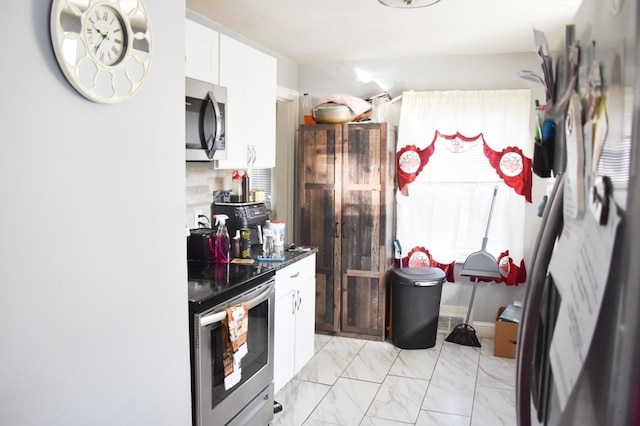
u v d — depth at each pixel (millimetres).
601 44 542
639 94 417
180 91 1830
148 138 1686
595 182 532
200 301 2119
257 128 3330
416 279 3953
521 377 781
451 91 4262
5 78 1207
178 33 1812
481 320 4398
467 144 4250
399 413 3002
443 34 3619
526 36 3633
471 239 4309
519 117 4125
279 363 3084
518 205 4164
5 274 1226
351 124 4180
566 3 2896
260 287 2641
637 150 417
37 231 1304
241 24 3418
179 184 1845
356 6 3004
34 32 1271
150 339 1739
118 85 1515
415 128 4352
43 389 1338
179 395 1912
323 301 4375
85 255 1456
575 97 662
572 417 565
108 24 1471
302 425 2855
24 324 1278
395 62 4465
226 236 2975
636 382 417
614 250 456
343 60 4562
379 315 4230
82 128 1428
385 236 4180
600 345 481
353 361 3799
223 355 2281
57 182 1355
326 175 4273
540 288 768
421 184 4371
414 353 3963
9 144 1223
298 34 3666
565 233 692
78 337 1443
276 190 4715
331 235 4297
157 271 1758
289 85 4574
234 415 2443
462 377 3512
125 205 1599
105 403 1552
